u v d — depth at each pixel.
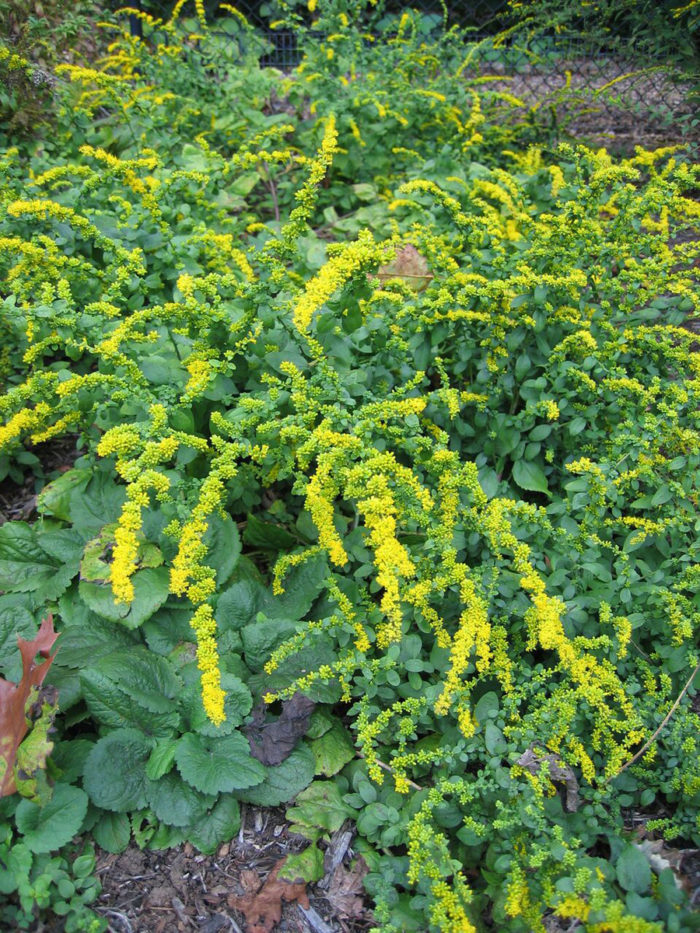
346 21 1.34
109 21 1.49
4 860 0.56
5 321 0.86
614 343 0.81
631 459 0.73
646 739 0.64
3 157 1.02
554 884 0.55
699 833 0.60
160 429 0.69
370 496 0.66
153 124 1.20
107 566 0.71
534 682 0.65
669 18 1.40
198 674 0.69
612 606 0.70
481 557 0.72
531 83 1.70
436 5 1.89
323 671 0.64
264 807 0.66
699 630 0.70
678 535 0.73
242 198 1.24
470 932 0.52
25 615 0.70
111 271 0.86
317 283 0.72
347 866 0.62
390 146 1.29
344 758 0.67
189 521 0.67
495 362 0.83
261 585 0.75
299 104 1.37
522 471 0.82
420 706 0.64
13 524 0.78
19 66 1.16
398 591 0.66
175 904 0.60
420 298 0.83
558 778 0.61
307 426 0.73
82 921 0.57
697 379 0.78
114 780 0.62
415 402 0.70
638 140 1.49
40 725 0.60
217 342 0.78
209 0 1.86
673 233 0.95
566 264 0.85
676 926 0.50
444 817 0.61
